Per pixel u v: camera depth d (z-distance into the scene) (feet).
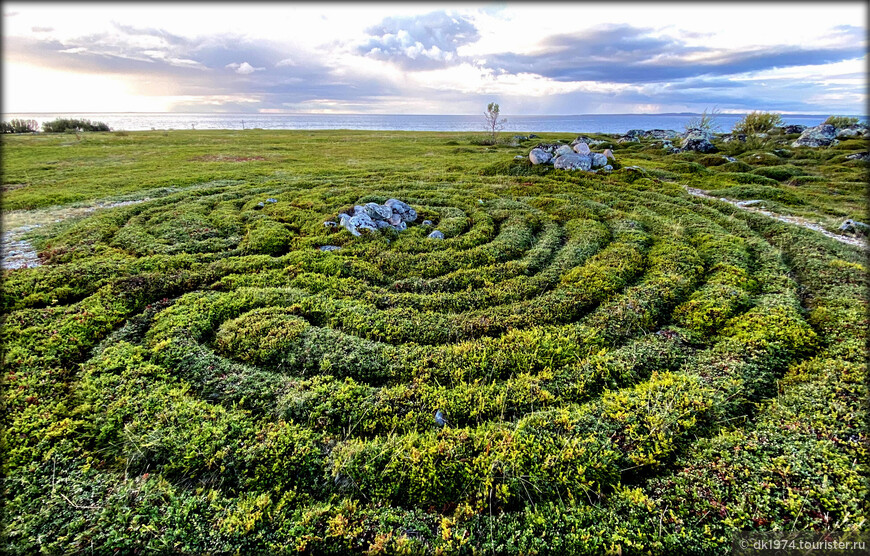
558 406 26.40
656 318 36.42
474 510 19.83
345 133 279.69
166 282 41.70
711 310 35.70
